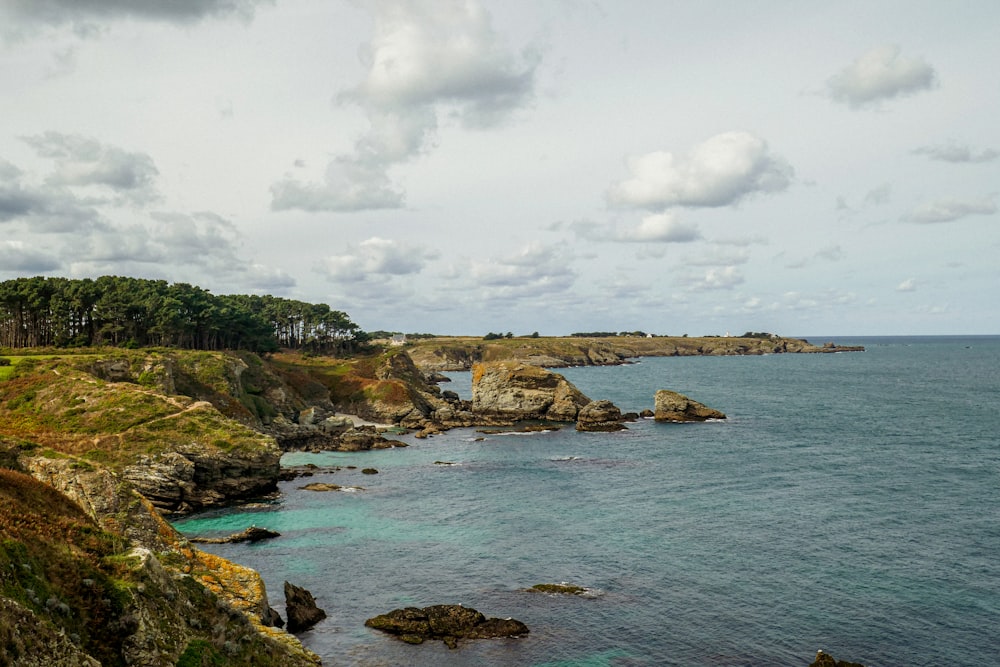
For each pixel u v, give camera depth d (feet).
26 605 54.75
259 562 169.78
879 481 247.91
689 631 129.29
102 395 262.26
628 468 285.02
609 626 131.75
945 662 116.98
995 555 166.40
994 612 135.03
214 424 251.80
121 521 103.45
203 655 69.15
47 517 74.38
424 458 321.52
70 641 54.95
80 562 66.54
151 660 62.90
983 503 214.69
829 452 310.45
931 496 224.33
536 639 126.41
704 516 205.87
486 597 146.72
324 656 119.55
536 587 150.51
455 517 210.59
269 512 219.20
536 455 323.37
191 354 370.53
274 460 243.60
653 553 172.76
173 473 224.12
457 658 119.34
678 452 320.91
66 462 107.14
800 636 126.82
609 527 196.44
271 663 80.07
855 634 127.13
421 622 130.41
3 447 108.68
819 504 216.54
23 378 280.31
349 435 356.79
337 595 148.36
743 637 126.72
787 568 160.45
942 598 141.90
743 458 299.99
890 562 163.02
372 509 221.87
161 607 68.69
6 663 47.21
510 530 195.31
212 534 194.80
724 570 159.94
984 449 310.86
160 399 264.11
